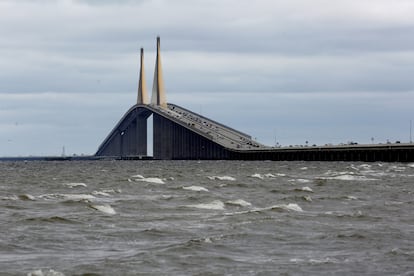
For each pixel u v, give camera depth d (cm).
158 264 6919
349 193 16812
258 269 6738
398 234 9038
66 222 10300
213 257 7319
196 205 13162
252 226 9769
